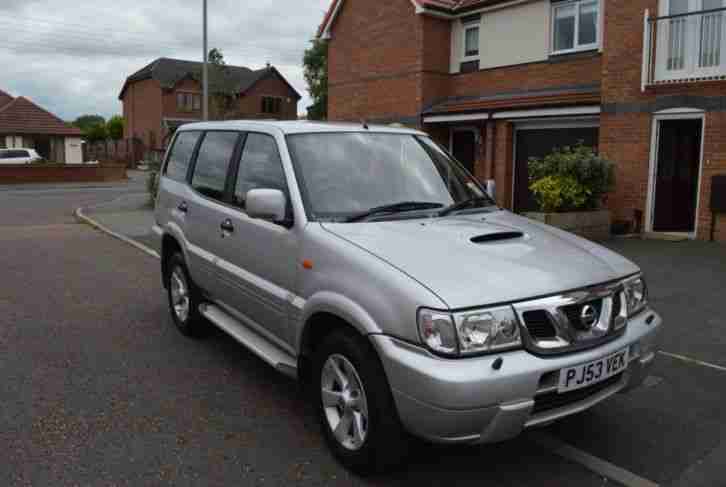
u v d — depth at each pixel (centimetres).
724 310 684
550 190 1122
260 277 440
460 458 373
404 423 314
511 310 310
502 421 299
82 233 1346
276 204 393
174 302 614
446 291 308
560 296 323
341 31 2006
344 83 2016
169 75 5588
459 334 298
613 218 1273
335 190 417
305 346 388
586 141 1449
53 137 4372
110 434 398
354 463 347
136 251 1100
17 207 1998
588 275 344
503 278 322
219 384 482
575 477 353
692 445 390
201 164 561
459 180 485
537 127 1545
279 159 434
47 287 808
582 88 1495
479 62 1745
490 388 294
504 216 451
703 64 1120
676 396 462
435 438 302
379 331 321
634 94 1220
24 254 1065
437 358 299
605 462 369
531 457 375
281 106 5941
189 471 355
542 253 362
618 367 339
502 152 1586
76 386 475
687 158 1212
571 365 314
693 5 1138
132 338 595
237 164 493
